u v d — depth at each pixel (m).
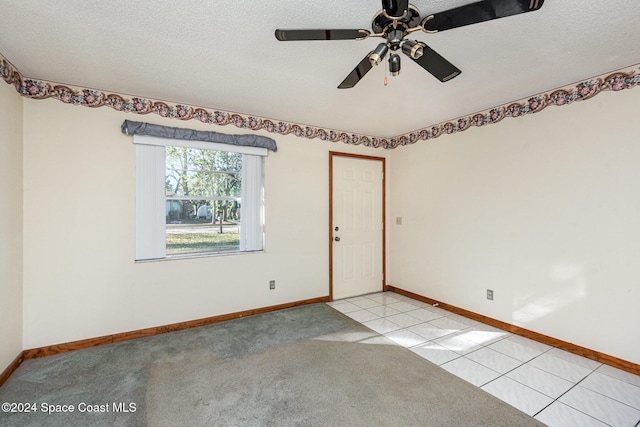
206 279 3.07
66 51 1.96
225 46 1.91
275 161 3.46
